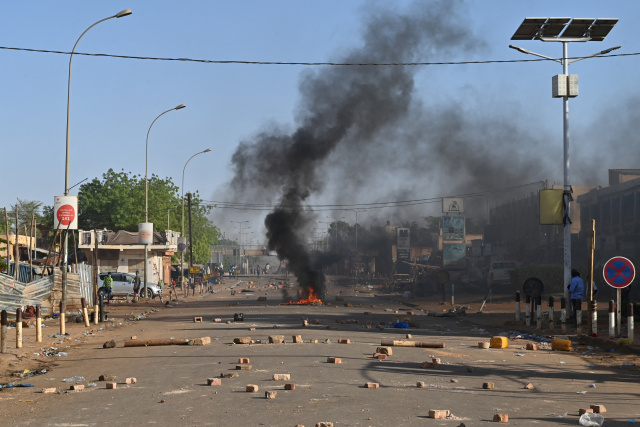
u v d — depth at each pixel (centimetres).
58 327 2359
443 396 948
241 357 1420
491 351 1595
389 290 6462
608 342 1747
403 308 3794
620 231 5578
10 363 1447
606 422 778
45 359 1554
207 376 1164
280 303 4194
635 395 983
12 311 2648
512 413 827
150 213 7706
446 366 1293
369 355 1452
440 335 2064
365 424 757
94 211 7744
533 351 1614
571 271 2288
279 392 979
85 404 927
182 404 899
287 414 816
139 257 6506
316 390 995
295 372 1188
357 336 1933
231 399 927
